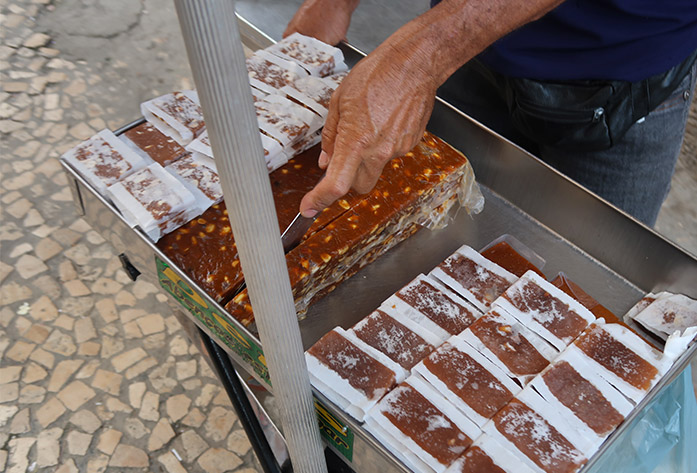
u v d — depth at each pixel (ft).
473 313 2.70
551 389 2.42
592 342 2.54
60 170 5.46
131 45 6.53
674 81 3.09
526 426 2.34
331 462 3.00
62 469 3.99
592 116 3.17
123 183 2.78
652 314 2.70
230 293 2.67
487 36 2.41
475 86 3.72
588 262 3.00
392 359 2.56
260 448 3.27
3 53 6.35
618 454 2.64
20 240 5.00
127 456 4.05
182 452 4.09
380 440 2.34
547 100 3.22
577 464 2.27
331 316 2.83
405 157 3.02
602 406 2.39
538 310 2.65
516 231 3.11
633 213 3.64
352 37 3.99
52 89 6.08
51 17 6.73
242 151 1.56
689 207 5.46
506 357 2.53
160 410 4.24
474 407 2.39
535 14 2.40
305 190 2.91
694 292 2.73
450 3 2.39
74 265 4.89
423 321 2.67
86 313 4.65
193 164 2.95
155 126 3.09
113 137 2.99
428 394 2.42
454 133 3.22
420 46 2.37
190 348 4.50
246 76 1.49
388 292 2.91
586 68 3.09
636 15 2.91
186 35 1.42
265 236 1.70
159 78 6.25
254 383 3.12
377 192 2.90
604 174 3.49
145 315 4.66
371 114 2.37
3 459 4.01
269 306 1.84
